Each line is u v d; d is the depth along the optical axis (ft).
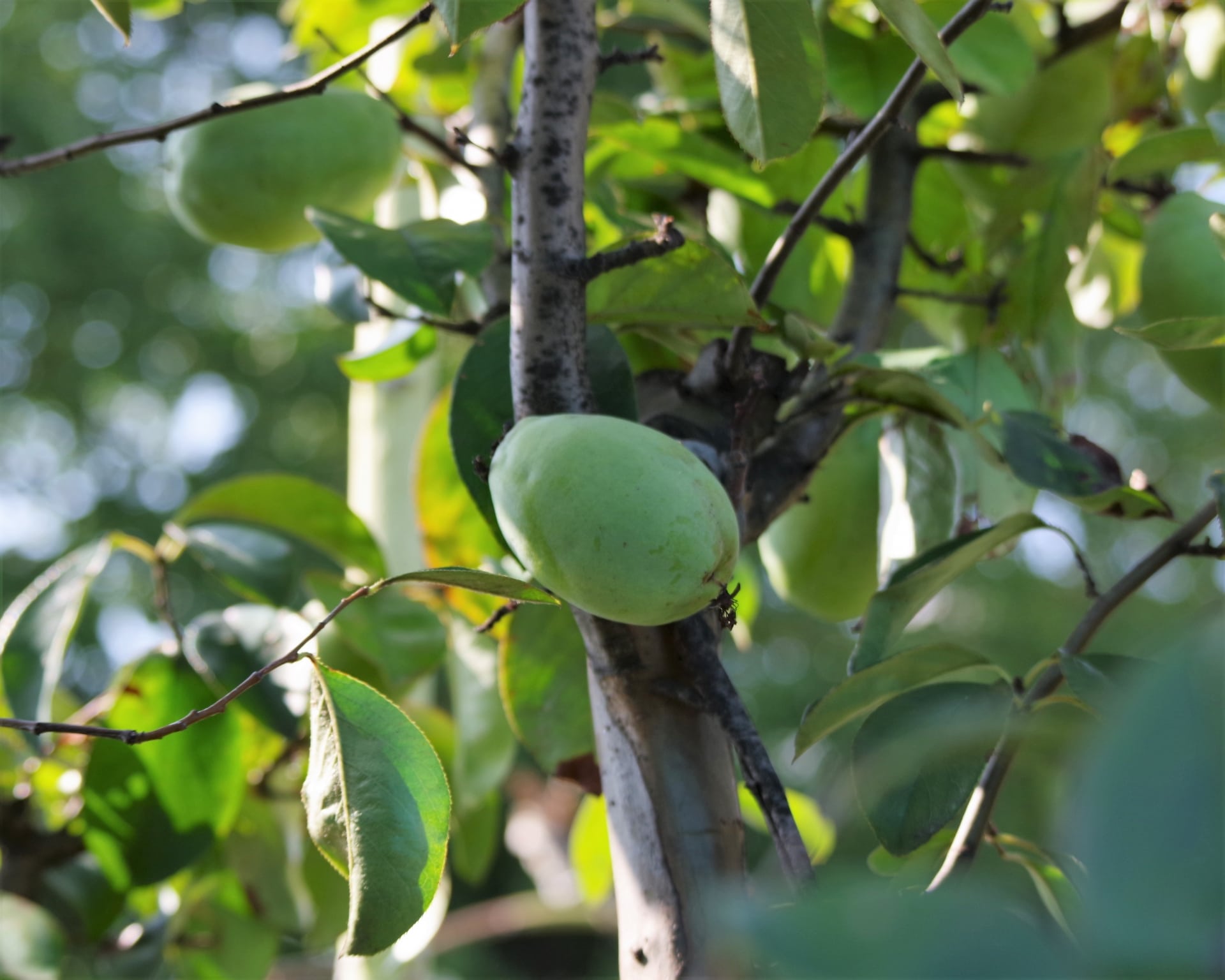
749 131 4.82
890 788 4.93
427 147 6.19
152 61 26.05
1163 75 6.17
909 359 5.49
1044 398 6.04
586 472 4.73
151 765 5.65
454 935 11.07
